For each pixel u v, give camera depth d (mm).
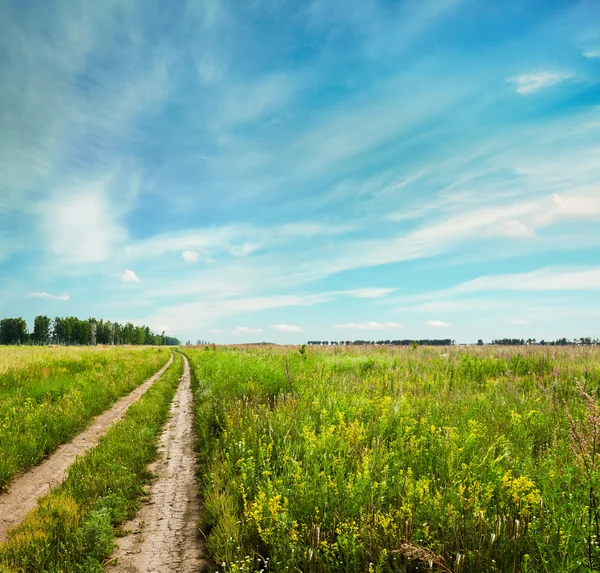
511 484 3822
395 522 3840
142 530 5020
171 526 5102
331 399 8680
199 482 6527
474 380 13016
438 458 5156
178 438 9234
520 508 3754
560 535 3238
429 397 8930
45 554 4359
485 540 3469
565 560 2988
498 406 8031
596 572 2744
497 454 5406
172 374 22984
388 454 5312
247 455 6441
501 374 13898
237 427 7812
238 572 3658
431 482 4543
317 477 4734
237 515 4875
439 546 3426
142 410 11711
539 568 3133
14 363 19234
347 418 7387
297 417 7660
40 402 12203
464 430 5781
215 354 30656
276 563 3689
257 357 22359
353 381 12062
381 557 3322
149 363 28141
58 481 6949
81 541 4520
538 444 5980
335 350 29359
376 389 10352
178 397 15211
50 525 4953
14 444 7988
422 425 6582
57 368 19531
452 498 4020
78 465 7176
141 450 7945
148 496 6066
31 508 5910
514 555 3186
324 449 5645
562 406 7590
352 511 4109
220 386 13984
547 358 15430
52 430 9359
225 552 4105
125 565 4242
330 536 3838
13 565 4156
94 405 12367
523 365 14703
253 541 4273
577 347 19062
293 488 4770
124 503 5656
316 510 4121
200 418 10344
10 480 7012
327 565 3529
